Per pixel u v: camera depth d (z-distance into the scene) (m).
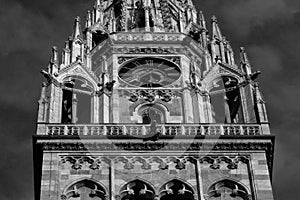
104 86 62.34
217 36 68.69
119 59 66.69
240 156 56.66
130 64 66.38
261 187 54.91
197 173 55.69
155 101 62.78
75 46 66.62
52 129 57.72
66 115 62.22
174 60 66.75
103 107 61.28
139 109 62.31
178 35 68.50
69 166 55.81
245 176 55.62
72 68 63.38
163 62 66.56
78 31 67.88
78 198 54.41
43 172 55.16
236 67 64.25
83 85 62.88
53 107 60.12
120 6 75.88
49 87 61.34
